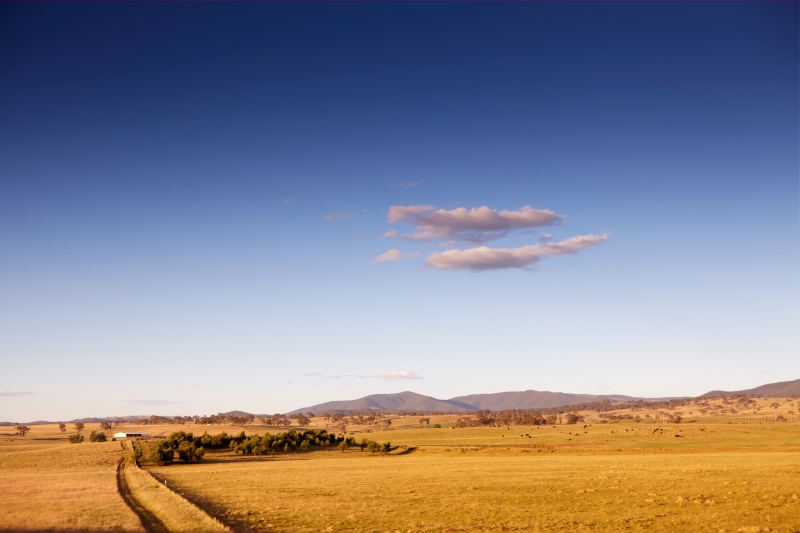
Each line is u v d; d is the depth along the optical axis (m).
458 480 82.12
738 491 59.81
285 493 69.56
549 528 44.50
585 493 63.88
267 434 169.00
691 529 42.09
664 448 145.75
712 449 139.12
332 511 54.66
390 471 101.06
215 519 47.22
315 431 189.38
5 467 112.75
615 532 42.09
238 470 108.81
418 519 49.97
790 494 56.66
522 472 91.31
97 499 58.59
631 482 71.94
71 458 130.25
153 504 55.75
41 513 48.75
